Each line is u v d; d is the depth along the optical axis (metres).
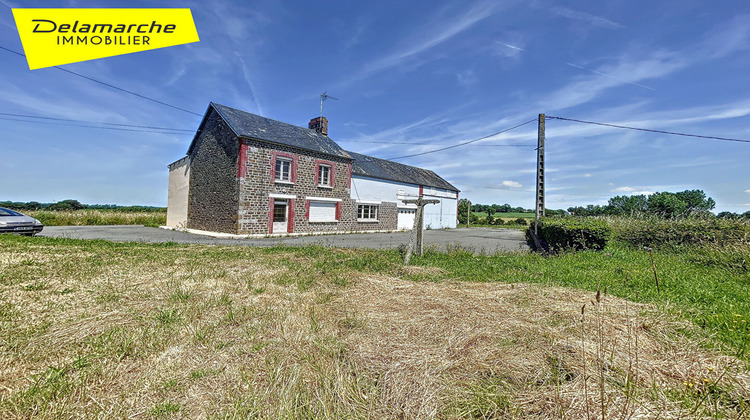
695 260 6.43
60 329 2.77
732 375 2.05
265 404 1.83
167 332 2.77
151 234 12.61
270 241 11.26
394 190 20.78
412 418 1.71
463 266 6.29
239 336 2.75
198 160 15.41
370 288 4.40
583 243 7.73
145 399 1.86
